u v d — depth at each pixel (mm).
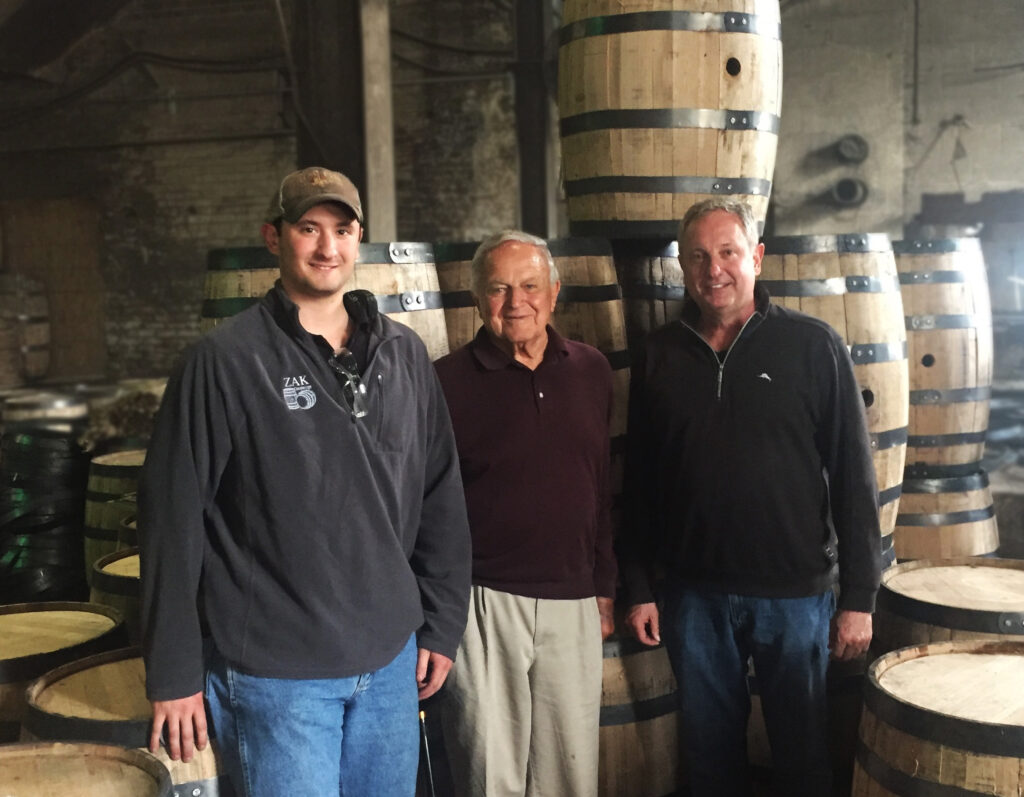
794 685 2537
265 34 10477
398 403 2045
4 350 10906
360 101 5988
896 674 2355
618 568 2814
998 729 2002
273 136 10656
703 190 3121
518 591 2420
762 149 3178
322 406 1938
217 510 1953
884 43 9031
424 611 2199
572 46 3182
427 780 2676
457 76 10180
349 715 2021
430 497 2207
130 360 11438
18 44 10414
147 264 11242
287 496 1909
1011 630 2596
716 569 2545
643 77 3055
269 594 1920
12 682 2352
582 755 2502
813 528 2516
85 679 2326
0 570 3939
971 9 8844
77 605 2824
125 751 1940
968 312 4008
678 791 2965
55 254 11523
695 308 2648
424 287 2773
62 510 3961
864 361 3115
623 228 3152
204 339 1921
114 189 11211
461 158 10297
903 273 3982
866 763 2242
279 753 1907
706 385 2523
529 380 2428
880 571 2541
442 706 2514
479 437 2414
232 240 10961
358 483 1958
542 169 8320
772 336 2500
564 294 2846
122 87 10977
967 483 4113
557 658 2457
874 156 9141
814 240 3072
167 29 10719
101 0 10492
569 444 2438
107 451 4359
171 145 10977
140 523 1908
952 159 9008
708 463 2514
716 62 3053
